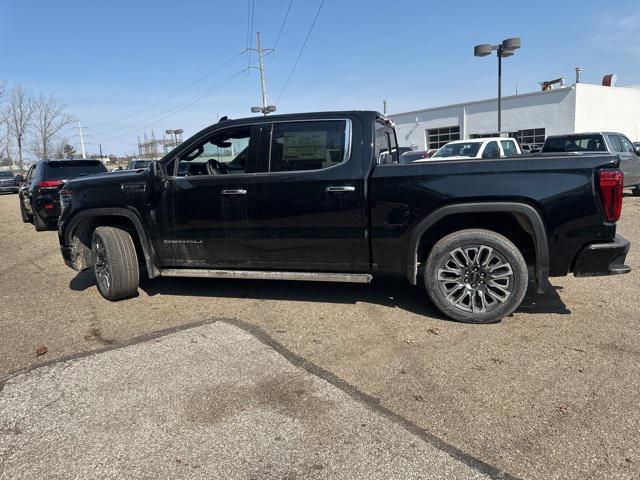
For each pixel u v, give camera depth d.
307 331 4.25
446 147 14.66
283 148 4.62
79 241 5.69
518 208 3.97
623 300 4.79
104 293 5.36
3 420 2.96
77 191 5.37
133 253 5.25
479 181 4.02
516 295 4.11
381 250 4.40
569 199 3.90
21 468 2.52
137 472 2.46
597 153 4.17
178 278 6.21
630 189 15.25
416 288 5.40
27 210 13.66
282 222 4.59
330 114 4.53
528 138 31.67
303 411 2.97
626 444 2.56
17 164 59.38
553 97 29.98
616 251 3.92
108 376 3.48
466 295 4.25
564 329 4.09
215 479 2.40
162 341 4.11
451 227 4.40
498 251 4.10
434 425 2.79
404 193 4.20
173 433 2.78
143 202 5.06
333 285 5.62
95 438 2.76
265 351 3.84
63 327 4.58
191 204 4.86
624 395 3.03
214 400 3.12
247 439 2.71
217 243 4.87
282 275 4.74
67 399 3.18
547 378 3.27
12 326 4.66
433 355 3.68
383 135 5.00
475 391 3.14
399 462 2.47
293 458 2.53
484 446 2.59
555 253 4.00
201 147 4.96
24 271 7.16
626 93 31.84
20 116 57.06
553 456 2.49
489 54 18.09
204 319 4.64
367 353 3.76
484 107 33.56
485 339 3.94
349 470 2.43
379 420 2.85
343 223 4.43
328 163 4.48
